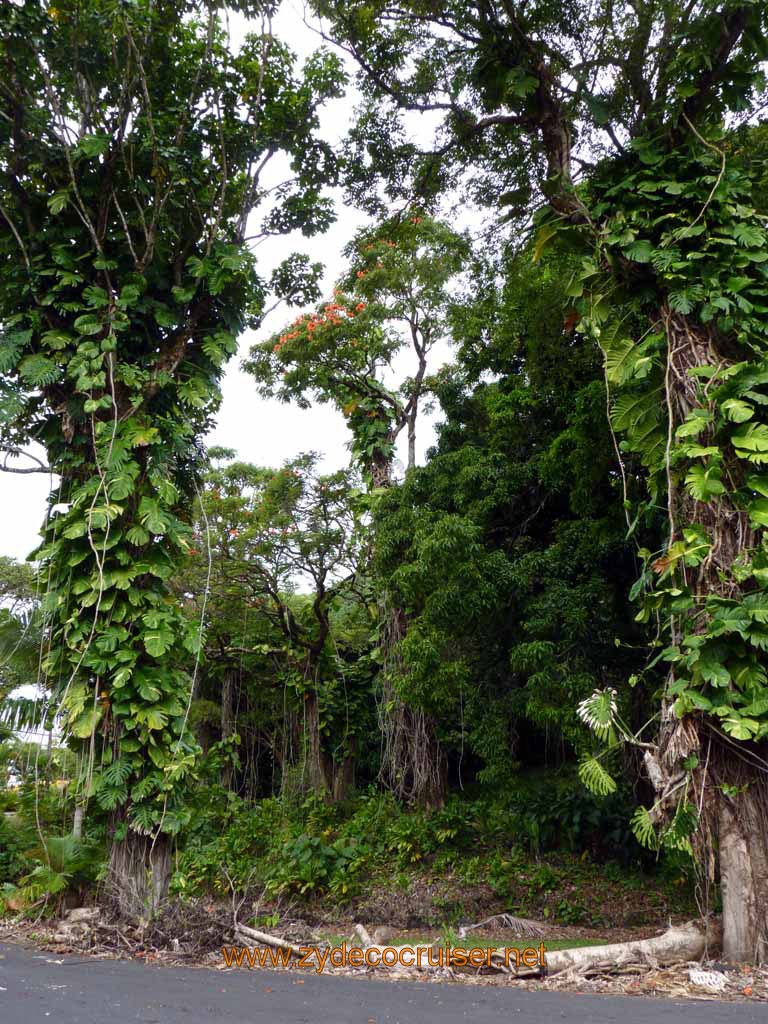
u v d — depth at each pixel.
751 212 6.01
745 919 5.01
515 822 11.62
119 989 4.26
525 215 9.26
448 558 10.31
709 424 5.57
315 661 18.34
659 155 6.42
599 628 10.29
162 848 6.29
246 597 18.77
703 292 5.81
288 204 8.42
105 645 6.23
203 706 18.53
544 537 12.09
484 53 7.34
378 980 4.66
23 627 7.61
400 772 13.41
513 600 10.72
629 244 6.10
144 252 7.18
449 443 13.94
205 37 7.91
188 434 7.23
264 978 4.66
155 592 6.70
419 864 11.30
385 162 8.95
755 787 5.16
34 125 6.77
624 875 10.25
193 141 7.53
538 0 7.08
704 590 5.39
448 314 13.41
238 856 11.16
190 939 5.68
